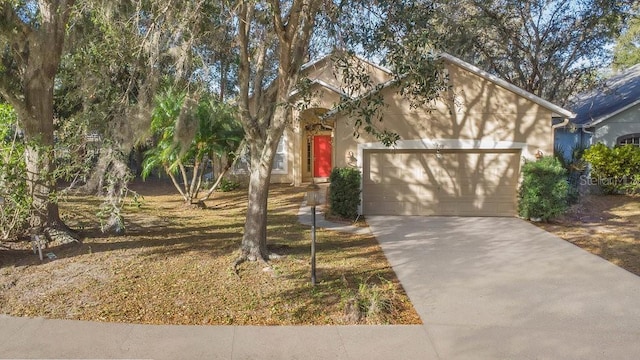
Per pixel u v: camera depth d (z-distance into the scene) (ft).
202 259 25.44
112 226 31.68
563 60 65.05
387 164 41.93
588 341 16.05
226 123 42.73
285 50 22.99
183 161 45.11
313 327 16.94
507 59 69.97
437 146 41.04
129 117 25.98
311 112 54.24
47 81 27.25
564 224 38.01
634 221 39.01
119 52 27.40
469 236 33.53
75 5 25.89
